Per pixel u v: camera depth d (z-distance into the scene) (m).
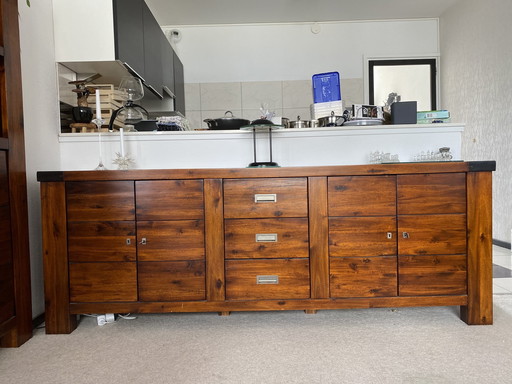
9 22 1.68
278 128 2.21
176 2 4.06
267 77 4.74
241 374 1.39
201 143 2.30
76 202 1.82
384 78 4.86
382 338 1.68
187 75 4.73
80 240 1.82
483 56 3.85
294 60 4.74
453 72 4.47
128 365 1.48
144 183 1.83
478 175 1.83
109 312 1.82
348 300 1.84
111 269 1.83
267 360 1.50
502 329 1.77
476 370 1.39
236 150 2.31
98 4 2.19
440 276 1.84
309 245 1.84
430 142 2.32
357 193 1.83
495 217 3.73
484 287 1.82
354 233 1.84
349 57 4.77
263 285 1.84
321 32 4.75
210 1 4.05
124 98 2.32
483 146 3.88
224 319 1.95
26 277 1.75
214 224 1.83
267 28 4.72
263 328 1.82
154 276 1.83
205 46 4.72
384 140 2.32
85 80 2.31
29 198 1.94
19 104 1.74
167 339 1.72
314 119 2.49
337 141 2.32
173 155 2.30
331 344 1.63
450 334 1.71
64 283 1.82
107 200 1.82
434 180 1.83
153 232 1.83
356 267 1.84
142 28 2.74
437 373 1.37
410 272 1.84
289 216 1.84
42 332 1.85
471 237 1.82
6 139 1.64
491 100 3.73
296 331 1.78
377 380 1.33
